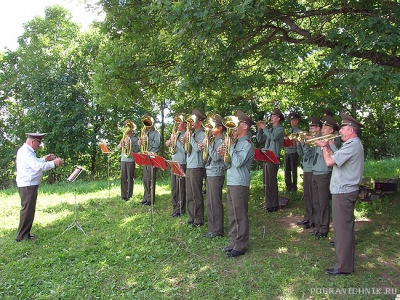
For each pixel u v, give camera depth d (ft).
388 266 17.60
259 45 26.20
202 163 24.48
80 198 36.35
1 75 71.61
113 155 71.46
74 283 16.75
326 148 16.90
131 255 19.69
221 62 23.07
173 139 28.07
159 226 24.84
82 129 60.39
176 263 18.62
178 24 22.40
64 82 59.52
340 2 23.97
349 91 21.21
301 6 25.00
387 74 19.58
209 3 21.26
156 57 27.86
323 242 21.03
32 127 61.82
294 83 33.32
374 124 62.75
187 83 23.58
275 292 15.33
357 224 24.03
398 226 23.34
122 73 27.73
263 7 20.31
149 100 32.89
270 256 19.15
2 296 15.88
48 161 23.53
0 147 73.61
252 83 24.09
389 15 21.52
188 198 25.12
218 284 16.19
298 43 24.70
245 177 19.27
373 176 40.09
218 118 21.67
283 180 40.40
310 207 24.08
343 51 20.95
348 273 16.72
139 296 15.35
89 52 61.41
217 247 20.56
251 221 25.77
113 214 28.99
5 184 70.59
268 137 28.71
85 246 21.67
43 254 20.62
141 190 39.14
